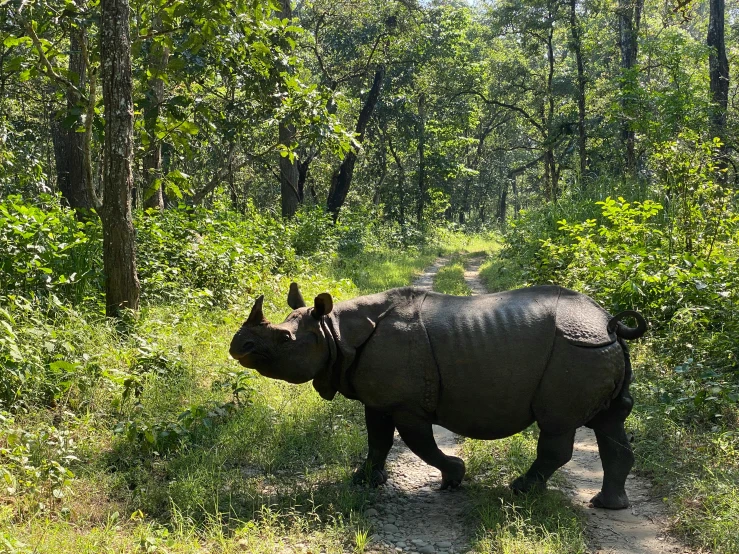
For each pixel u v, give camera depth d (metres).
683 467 5.50
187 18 10.59
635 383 7.34
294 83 12.92
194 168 26.16
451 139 40.44
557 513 4.76
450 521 4.91
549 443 4.98
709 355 7.60
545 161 37.06
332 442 6.15
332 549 4.43
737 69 26.25
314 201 31.84
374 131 38.19
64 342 6.59
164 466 5.58
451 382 4.94
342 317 5.09
